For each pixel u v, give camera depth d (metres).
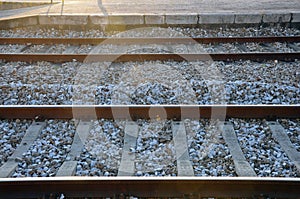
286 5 10.87
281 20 9.16
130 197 3.07
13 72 6.07
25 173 3.46
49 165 3.59
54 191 3.11
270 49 7.42
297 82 5.61
